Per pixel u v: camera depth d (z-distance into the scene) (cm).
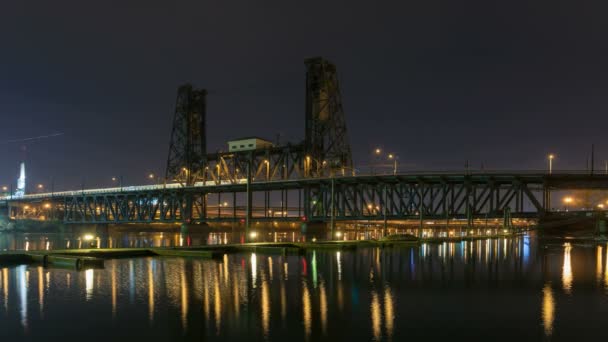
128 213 17625
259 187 14275
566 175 9719
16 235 16850
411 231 18362
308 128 14475
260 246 7200
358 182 11969
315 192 13362
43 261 5228
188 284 3744
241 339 2223
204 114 18338
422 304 2988
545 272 4578
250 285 3709
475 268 4953
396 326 2448
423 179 10844
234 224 18475
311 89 14538
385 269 4828
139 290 3456
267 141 16750
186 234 15362
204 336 2272
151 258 5959
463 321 2555
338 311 2781
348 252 7119
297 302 3038
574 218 9994
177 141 18250
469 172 10331
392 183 11444
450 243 9475
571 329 2400
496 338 2247
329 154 14225
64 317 2631
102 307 2878
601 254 6650
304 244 7781
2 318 2612
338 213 12525
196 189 15650
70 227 18738
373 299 3153
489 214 10244
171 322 2522
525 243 9250
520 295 3312
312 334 2300
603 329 2405
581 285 3772
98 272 4475
